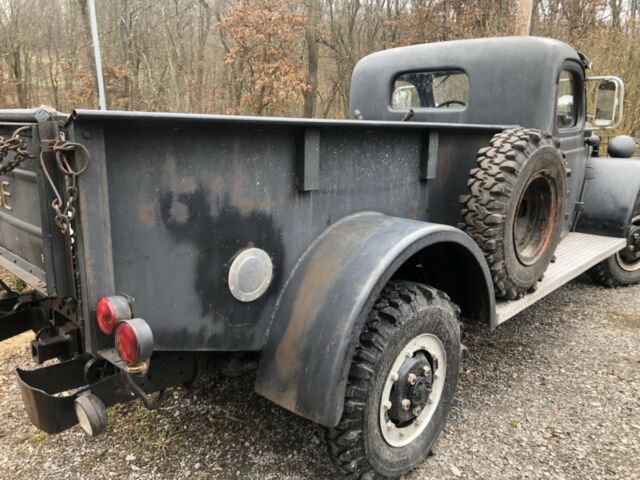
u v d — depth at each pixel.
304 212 2.10
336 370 1.88
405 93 4.24
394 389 2.15
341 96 17.48
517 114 3.55
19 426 2.68
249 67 14.82
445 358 2.37
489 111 3.68
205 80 16.62
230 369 2.20
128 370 1.57
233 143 1.84
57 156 1.49
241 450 2.49
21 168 2.01
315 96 16.22
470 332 3.86
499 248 2.63
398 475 2.23
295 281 2.08
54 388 1.90
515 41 3.52
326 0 16.88
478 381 3.15
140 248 1.69
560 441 2.59
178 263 1.78
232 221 1.89
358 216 2.28
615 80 4.16
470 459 2.45
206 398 2.91
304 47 16.44
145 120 1.58
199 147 1.76
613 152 4.82
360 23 17.86
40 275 2.03
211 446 2.52
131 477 2.32
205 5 15.95
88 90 15.31
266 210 1.97
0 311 2.42
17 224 2.15
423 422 2.34
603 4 16.08
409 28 17.39
